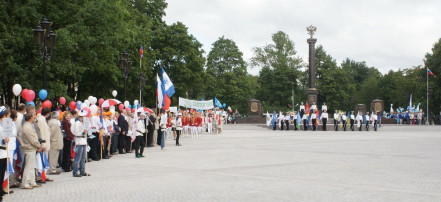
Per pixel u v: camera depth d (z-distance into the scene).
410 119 70.44
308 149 24.06
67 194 11.52
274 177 13.84
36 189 12.48
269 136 38.16
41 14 30.48
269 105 107.88
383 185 12.19
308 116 52.06
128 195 11.14
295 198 10.44
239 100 97.69
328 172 14.83
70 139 16.50
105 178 14.27
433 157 19.50
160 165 17.56
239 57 101.81
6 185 11.49
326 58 111.56
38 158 13.35
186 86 66.31
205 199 10.48
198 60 66.06
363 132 46.34
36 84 30.80
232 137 36.97
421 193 10.95
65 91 32.31
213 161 18.64
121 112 23.78
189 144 29.22
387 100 124.88
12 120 12.09
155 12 64.25
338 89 109.38
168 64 65.19
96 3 35.03
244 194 11.03
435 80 83.31
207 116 46.09
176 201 10.30
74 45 32.94
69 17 33.66
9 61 27.86
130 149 24.38
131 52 47.66
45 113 14.60
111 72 40.88
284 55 118.31
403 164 16.97
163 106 28.75
